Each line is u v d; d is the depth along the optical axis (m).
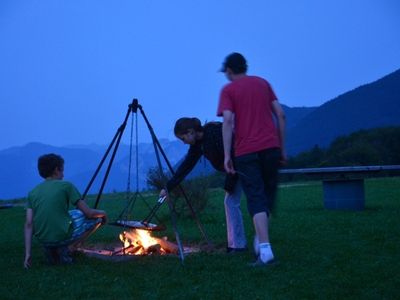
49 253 5.68
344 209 10.52
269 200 5.27
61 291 4.47
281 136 5.34
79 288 4.54
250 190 5.16
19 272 5.30
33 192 5.70
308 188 18.42
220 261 5.44
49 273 5.19
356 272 4.75
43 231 5.61
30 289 4.59
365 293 4.12
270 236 7.14
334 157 39.19
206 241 7.20
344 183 10.57
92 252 6.62
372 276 4.60
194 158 6.37
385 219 8.46
